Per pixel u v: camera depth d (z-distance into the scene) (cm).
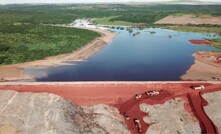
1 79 8312
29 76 8712
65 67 9738
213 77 8712
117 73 9194
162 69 9644
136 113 6012
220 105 6325
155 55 11600
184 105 6306
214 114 6000
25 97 5959
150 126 5584
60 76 8800
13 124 5247
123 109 6159
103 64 10206
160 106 6203
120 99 6512
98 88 6894
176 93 6812
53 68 9581
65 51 11606
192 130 5509
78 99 6425
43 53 11031
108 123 5538
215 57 11081
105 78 8694
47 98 5866
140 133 5391
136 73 9219
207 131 5453
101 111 5947
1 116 5453
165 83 7281
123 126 5538
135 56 11438
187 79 8562
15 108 5641
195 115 5978
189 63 10338
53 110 5481
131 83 7206
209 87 7162
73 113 5656
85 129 5234
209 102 6438
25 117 5384
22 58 10350
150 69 9644
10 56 10481
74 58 10888
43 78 8581
